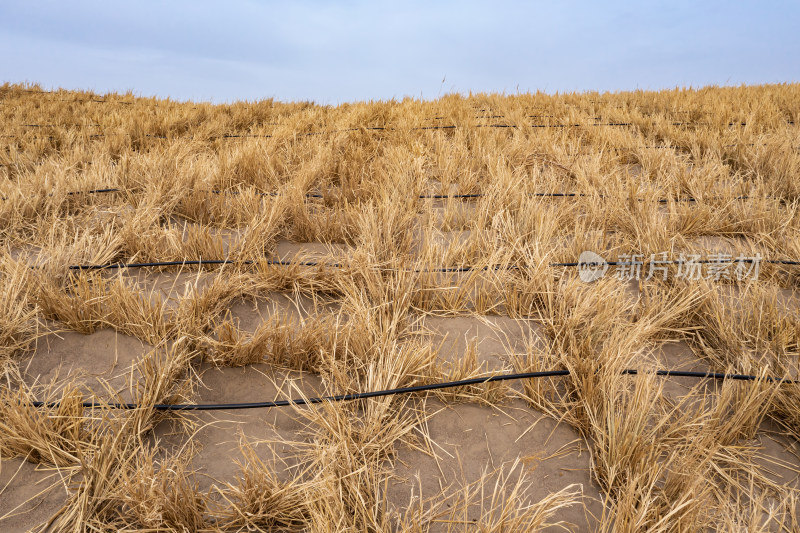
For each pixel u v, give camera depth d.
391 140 5.80
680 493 1.59
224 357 2.21
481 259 2.81
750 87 10.72
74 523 1.50
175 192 3.75
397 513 1.57
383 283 2.62
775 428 1.98
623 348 2.03
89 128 6.61
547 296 2.58
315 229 3.38
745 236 3.41
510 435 1.94
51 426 1.72
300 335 2.18
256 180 4.27
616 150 5.32
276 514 1.55
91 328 2.36
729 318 2.39
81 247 2.90
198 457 1.81
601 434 1.82
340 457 1.64
